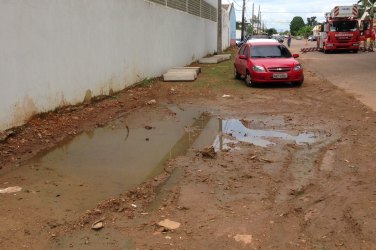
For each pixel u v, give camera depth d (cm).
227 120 983
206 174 611
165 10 1811
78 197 529
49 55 886
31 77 823
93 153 718
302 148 741
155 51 1673
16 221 459
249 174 608
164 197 532
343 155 693
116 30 1250
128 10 1345
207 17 3112
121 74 1303
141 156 704
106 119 962
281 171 621
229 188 557
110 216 478
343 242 414
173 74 1641
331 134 834
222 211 488
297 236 429
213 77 1817
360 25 3691
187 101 1234
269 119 987
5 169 625
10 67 756
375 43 4334
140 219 471
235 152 721
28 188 555
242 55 1656
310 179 587
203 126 925
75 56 1003
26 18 796
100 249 407
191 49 2461
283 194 536
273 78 1483
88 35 1068
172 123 952
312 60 2733
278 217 472
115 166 652
